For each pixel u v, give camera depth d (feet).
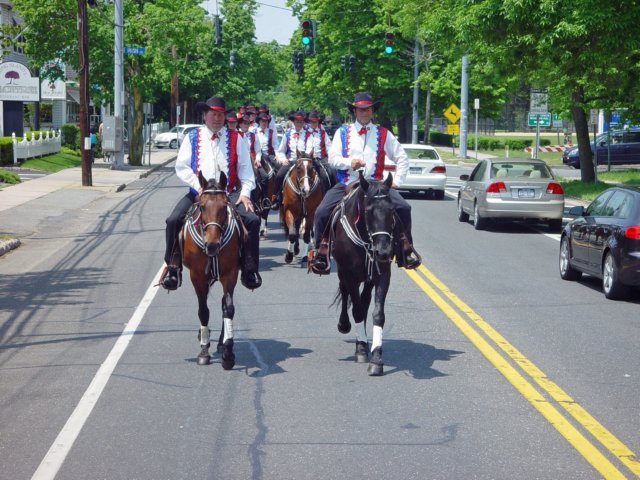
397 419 24.88
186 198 32.53
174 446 22.56
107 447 22.48
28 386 28.27
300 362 31.48
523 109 345.92
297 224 54.65
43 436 23.35
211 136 32.17
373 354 29.84
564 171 158.10
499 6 78.38
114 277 50.39
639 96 98.68
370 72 224.33
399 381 28.99
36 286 47.70
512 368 30.68
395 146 33.99
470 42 89.56
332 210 33.12
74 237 68.64
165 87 164.96
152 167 154.10
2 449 22.33
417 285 47.85
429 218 83.61
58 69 157.89
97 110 270.67
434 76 211.61
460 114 188.85
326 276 50.31
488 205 73.46
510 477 20.42
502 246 65.16
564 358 32.30
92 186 110.93
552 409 25.85
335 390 27.89
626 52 79.10
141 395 27.25
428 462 21.39
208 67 280.72
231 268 30.27
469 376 29.66
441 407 26.05
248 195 31.86
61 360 31.76
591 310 41.86
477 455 21.90
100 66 153.17
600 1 72.49
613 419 25.02
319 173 53.62
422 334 36.19
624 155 168.66
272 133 68.69
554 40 77.10
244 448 22.39
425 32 99.86
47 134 152.25
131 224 76.64
